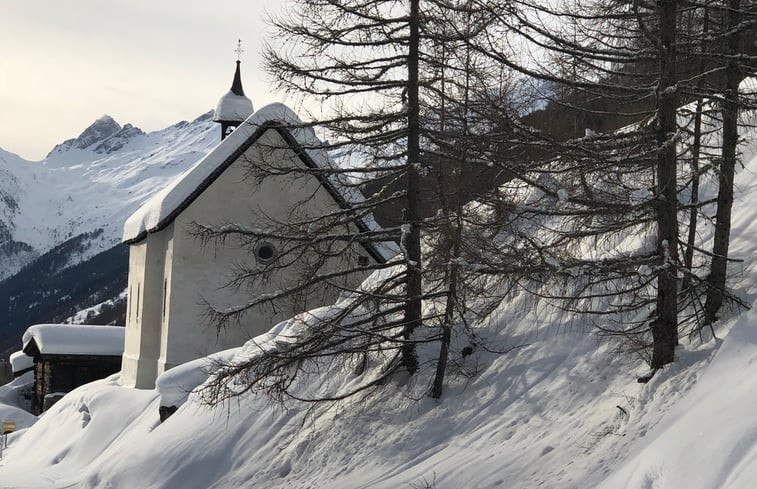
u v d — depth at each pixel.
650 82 17.02
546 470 14.94
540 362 19.11
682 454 11.80
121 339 58.19
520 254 16.77
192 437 24.38
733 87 16.25
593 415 16.12
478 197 18.52
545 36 15.84
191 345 37.25
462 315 19.81
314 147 22.39
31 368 73.12
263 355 21.03
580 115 17.66
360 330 20.80
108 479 25.00
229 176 37.84
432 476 16.72
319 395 23.16
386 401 21.08
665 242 15.73
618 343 17.94
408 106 21.73
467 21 19.70
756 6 16.50
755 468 10.48
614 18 15.95
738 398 12.30
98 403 36.72
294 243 26.58
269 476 21.08
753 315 14.45
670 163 15.80
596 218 16.41
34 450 39.62
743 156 22.08
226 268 37.62
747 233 19.06
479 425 18.22
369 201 22.72
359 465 19.11
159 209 37.62
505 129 16.61
